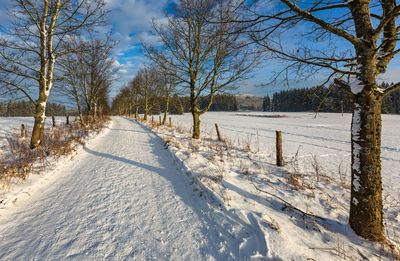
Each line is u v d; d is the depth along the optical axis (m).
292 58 3.44
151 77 28.42
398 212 4.22
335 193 4.89
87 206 4.05
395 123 32.16
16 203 4.13
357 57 2.96
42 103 8.38
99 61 18.50
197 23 10.38
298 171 6.48
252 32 3.48
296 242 2.84
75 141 9.91
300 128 24.58
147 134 15.62
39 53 8.13
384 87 3.02
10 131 14.72
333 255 2.66
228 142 11.31
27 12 7.47
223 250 2.84
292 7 2.97
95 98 24.58
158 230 3.30
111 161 7.42
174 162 7.12
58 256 2.73
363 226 2.98
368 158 2.91
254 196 4.34
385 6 3.18
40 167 6.01
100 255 2.75
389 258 2.69
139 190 4.82
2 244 2.95
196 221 3.55
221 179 4.99
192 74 11.77
